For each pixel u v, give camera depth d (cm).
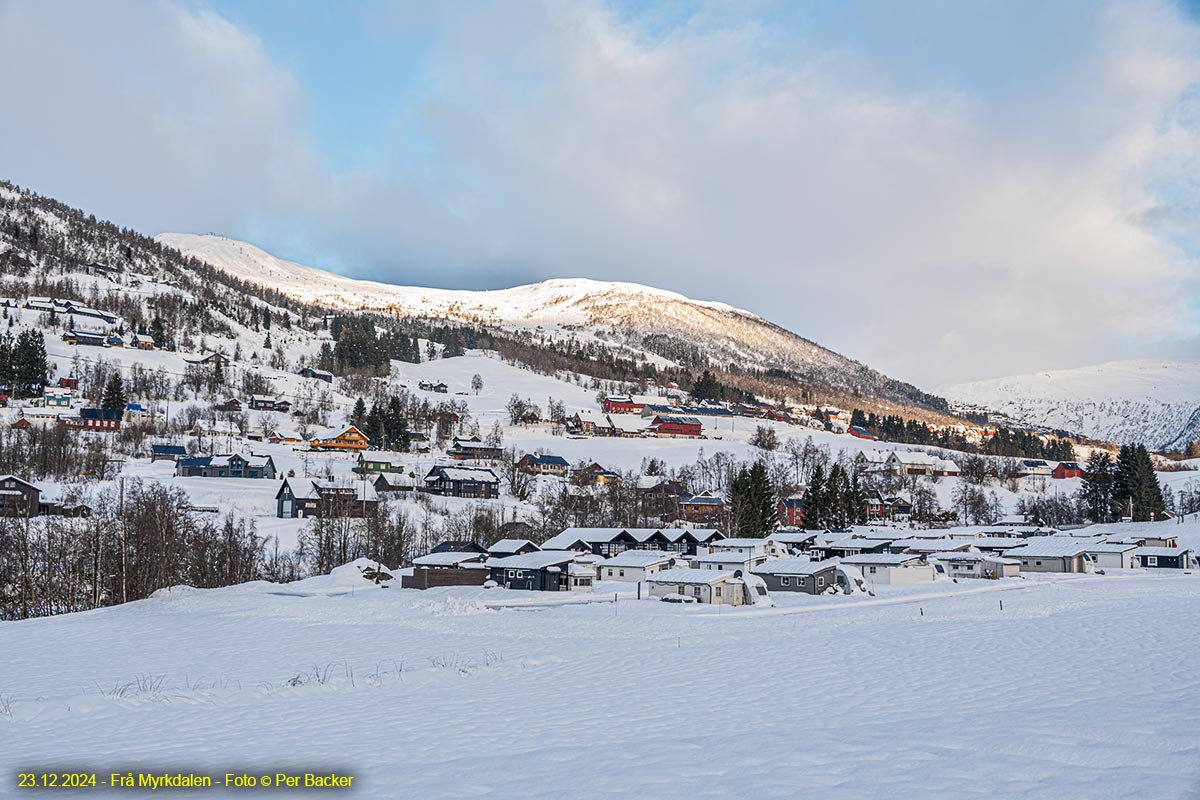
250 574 11406
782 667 4816
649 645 5972
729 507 16300
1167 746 2228
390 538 12875
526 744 2728
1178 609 7488
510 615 8075
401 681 4297
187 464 18225
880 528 15850
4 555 9506
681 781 2070
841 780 2011
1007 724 2691
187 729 3141
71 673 5175
